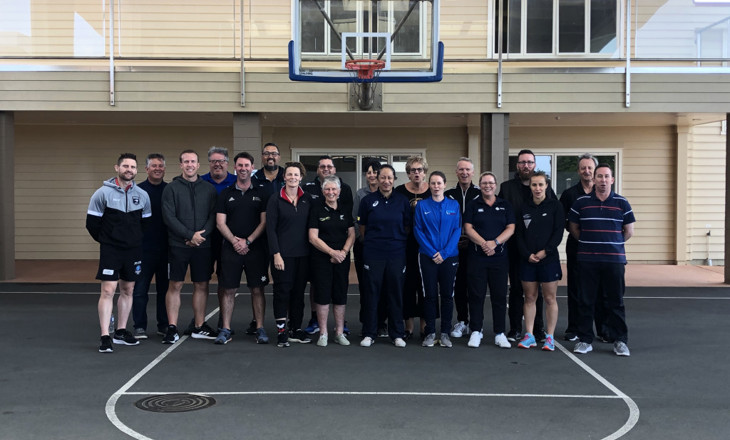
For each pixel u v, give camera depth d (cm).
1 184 1148
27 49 1120
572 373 585
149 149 1438
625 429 448
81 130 1437
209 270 696
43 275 1234
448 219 663
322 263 673
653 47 1133
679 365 616
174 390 530
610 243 642
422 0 994
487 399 511
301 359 627
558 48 1156
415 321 833
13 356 637
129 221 655
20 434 434
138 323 715
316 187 704
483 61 1126
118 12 1123
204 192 680
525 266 661
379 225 665
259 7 1130
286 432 439
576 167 1444
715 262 1442
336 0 998
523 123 1373
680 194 1426
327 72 1002
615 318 654
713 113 1147
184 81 1122
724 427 453
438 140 1438
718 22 1126
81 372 580
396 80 1001
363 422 459
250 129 1131
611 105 1125
